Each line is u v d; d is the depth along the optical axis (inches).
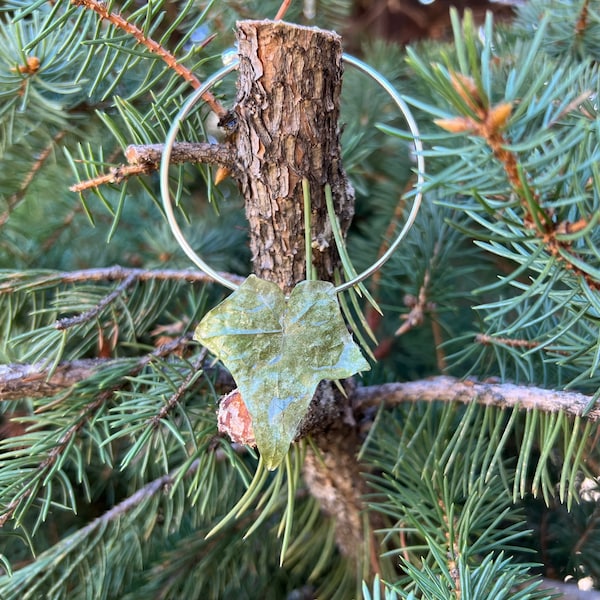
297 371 6.6
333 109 7.1
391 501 9.6
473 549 8.1
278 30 6.5
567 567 11.1
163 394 8.7
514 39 11.7
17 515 8.8
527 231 6.1
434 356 13.3
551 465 11.2
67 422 9.2
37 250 12.6
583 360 8.3
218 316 6.6
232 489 11.5
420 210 12.0
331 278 8.1
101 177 7.5
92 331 10.7
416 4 18.9
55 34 9.7
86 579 10.3
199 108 8.8
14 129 10.8
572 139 5.3
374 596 6.9
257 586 11.8
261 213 7.6
